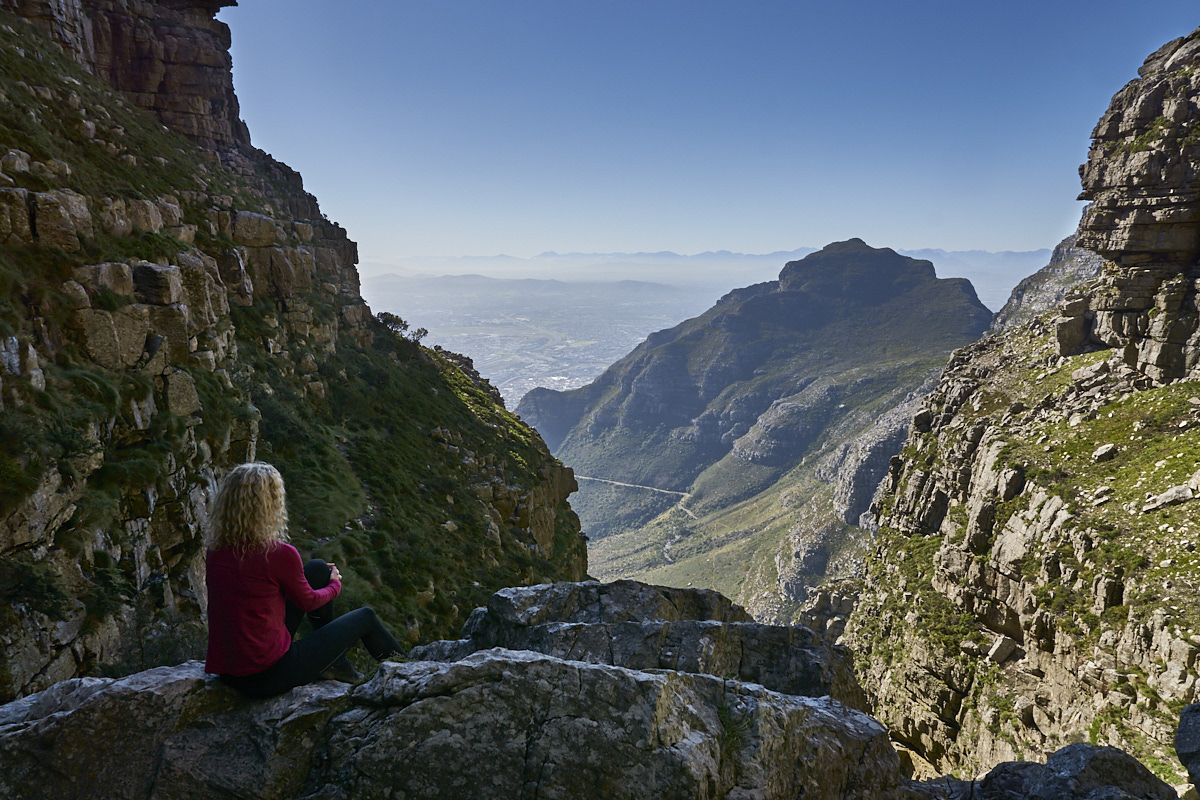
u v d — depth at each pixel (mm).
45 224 16844
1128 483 49312
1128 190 61594
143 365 18078
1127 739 35094
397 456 46281
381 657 6156
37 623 11539
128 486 15406
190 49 68500
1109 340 68000
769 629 8688
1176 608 36812
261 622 5062
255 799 4543
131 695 4840
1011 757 45562
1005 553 54812
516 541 51938
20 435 12750
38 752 4551
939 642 58281
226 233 43688
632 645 7953
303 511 31594
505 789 4594
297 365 44938
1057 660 45781
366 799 4551
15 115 24891
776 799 5266
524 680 5020
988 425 71250
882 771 6316
